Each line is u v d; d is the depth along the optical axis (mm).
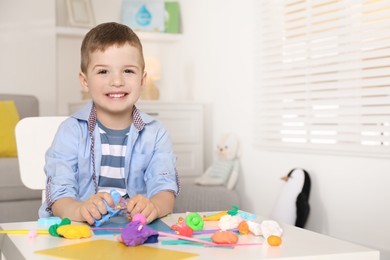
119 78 1417
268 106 3521
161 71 4824
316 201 3098
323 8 3102
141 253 945
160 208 1356
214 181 3625
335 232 2965
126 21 4633
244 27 3768
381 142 2775
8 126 3625
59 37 4520
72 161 1519
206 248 997
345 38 2965
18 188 3250
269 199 3490
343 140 2951
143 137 1575
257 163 3621
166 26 4695
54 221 1236
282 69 3424
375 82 2789
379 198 2703
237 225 1186
